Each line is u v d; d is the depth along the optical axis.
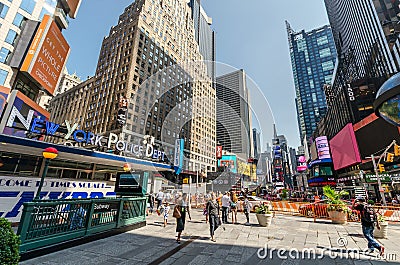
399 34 30.00
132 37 39.94
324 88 57.16
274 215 11.88
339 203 9.70
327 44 115.25
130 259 4.38
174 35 32.59
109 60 44.81
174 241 5.86
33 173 9.76
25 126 10.41
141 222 7.85
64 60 21.56
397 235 7.17
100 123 39.25
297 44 126.50
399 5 33.28
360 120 29.36
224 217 8.89
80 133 11.83
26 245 4.27
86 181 10.77
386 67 34.66
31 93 19.86
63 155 10.18
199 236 6.46
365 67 43.00
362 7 42.03
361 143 26.89
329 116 47.53
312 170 41.69
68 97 68.44
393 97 6.94
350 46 51.41
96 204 6.14
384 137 22.81
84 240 5.47
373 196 22.27
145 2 41.31
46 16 18.91
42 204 4.68
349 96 33.94
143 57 34.66
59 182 9.49
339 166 32.91
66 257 4.41
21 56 18.72
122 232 6.81
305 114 109.75
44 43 18.53
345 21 54.22
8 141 7.79
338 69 58.91
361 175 21.59
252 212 12.52
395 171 20.61
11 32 19.00
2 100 16.03
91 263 4.11
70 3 25.08
